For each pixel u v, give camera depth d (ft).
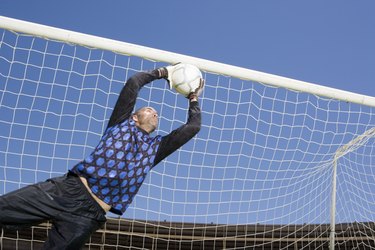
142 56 15.08
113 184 9.64
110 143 9.78
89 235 9.54
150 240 34.55
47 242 9.29
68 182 9.49
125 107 10.37
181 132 10.90
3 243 33.32
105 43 14.74
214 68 15.83
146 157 10.13
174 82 12.09
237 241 35.27
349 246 33.99
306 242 34.17
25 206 9.14
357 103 17.78
